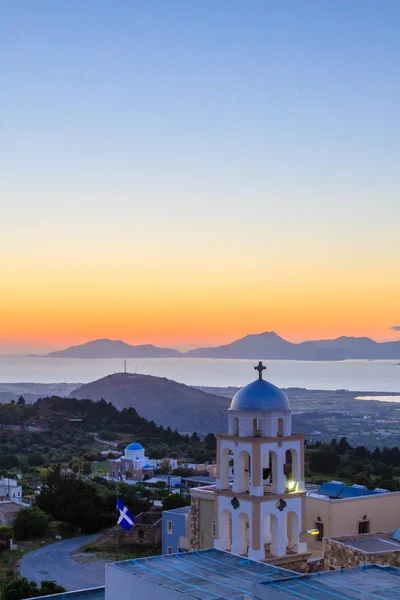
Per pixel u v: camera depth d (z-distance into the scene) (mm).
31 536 113625
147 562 37812
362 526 65375
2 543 104312
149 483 164500
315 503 64812
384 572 35156
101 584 86000
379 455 192125
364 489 70312
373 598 31109
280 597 31078
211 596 31812
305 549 50000
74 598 39312
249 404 49781
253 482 48500
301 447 50531
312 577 34188
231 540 50594
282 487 49438
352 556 47500
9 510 116812
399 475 165250
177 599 32094
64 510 121875
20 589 69562
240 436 49688
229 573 35750
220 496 50469
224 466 51062
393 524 67125
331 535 63125
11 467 195750
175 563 37594
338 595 31422
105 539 110812
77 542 112312
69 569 93938
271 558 48000
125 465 185500
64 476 131125
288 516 50781
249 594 32156
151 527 107375
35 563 97562
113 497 126125
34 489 159250
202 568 36688
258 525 47812
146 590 33844
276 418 49688
